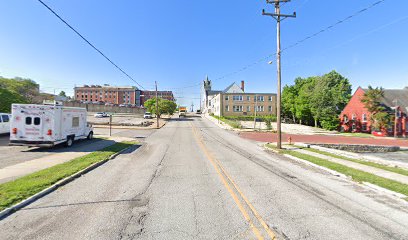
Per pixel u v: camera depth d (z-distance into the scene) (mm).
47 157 12555
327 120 50031
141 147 18078
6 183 7410
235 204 6352
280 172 10469
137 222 5188
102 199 6590
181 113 82562
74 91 145250
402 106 45375
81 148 16172
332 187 8266
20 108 14812
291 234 4770
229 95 66750
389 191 7652
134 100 146500
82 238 4469
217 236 4633
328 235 4762
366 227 5152
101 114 63375
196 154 15023
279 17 18562
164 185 8023
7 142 17922
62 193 7051
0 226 4902
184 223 5172
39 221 5168
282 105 69000
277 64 18844
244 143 22703
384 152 23125
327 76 53750
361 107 46469
